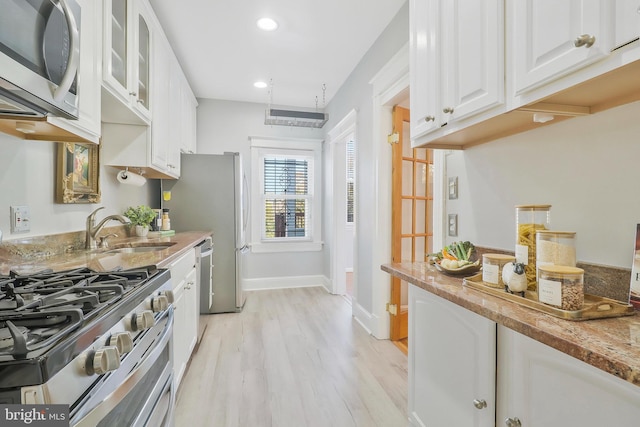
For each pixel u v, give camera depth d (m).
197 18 2.31
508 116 1.00
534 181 1.18
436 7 1.24
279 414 1.60
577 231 1.02
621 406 0.57
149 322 0.87
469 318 0.96
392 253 2.54
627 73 0.67
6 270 1.21
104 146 2.06
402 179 2.66
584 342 0.60
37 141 1.44
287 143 4.19
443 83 1.21
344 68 3.14
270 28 2.44
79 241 1.79
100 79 1.38
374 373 2.00
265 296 3.79
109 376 0.70
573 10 0.72
